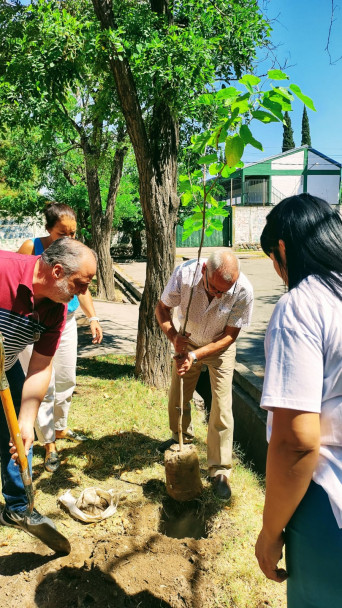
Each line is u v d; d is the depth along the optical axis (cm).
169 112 441
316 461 119
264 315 945
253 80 157
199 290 298
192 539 265
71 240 211
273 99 157
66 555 246
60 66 452
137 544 257
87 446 362
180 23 509
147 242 470
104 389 478
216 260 272
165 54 402
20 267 206
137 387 480
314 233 134
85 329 786
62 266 203
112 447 362
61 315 226
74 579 231
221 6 512
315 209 138
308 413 116
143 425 400
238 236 2755
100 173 1181
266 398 120
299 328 122
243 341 743
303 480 119
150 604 220
